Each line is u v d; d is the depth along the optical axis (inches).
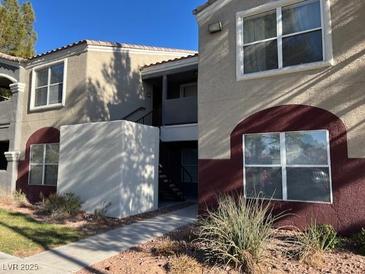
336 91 314.8
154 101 684.7
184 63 592.1
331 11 325.1
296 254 243.6
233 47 382.3
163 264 239.5
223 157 375.2
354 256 244.5
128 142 438.9
